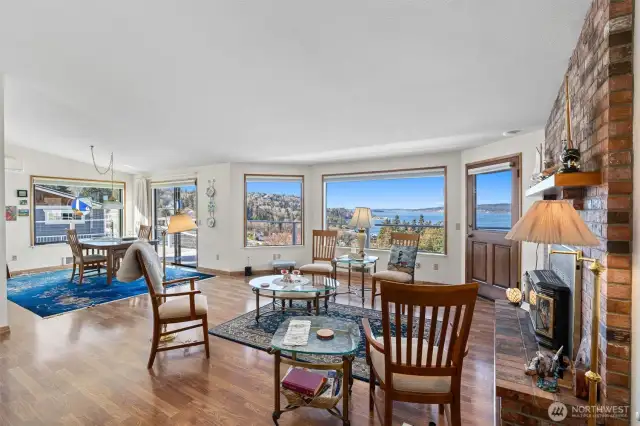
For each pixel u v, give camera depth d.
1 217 3.29
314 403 1.92
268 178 6.30
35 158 6.32
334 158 5.76
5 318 3.30
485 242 4.58
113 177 7.54
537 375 1.80
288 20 2.17
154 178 7.46
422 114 3.44
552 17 1.90
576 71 2.14
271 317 3.79
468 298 1.59
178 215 4.19
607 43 1.49
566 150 1.79
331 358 2.79
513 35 2.09
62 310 4.03
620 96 1.45
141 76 3.06
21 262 6.21
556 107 2.94
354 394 2.30
